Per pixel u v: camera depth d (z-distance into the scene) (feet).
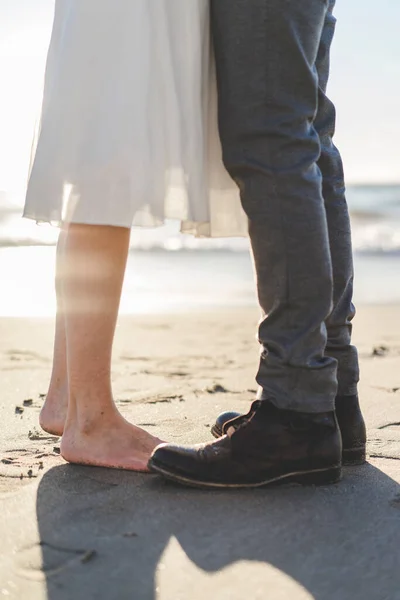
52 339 14.46
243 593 3.74
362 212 63.26
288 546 4.27
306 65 5.02
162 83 5.18
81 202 5.08
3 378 10.10
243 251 35.78
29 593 3.73
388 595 3.71
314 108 5.14
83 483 5.35
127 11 5.06
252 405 5.39
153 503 4.93
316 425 5.29
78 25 5.10
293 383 5.23
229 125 5.15
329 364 5.29
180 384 9.85
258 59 5.00
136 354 12.87
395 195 87.71
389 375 10.44
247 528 4.53
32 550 4.22
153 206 5.12
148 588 3.78
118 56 5.07
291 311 5.16
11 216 62.80
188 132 5.25
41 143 5.17
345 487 5.33
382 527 4.55
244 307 20.21
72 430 5.84
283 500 5.03
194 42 5.21
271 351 5.27
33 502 4.96
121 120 5.04
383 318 17.85
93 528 4.51
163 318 18.10
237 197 5.97
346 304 5.89
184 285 24.90
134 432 5.84
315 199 5.09
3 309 19.81
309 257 5.07
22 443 6.59
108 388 5.82
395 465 5.96
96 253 5.49
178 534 4.43
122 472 5.61
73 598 3.67
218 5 5.10
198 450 5.26
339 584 3.83
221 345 14.06
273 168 5.04
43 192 5.13
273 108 5.02
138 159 5.06
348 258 5.90
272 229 5.08
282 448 5.25
